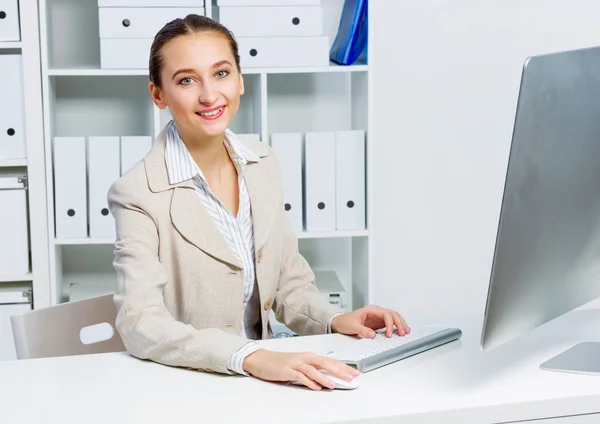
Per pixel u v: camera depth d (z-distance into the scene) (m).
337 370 1.36
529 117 1.16
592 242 1.38
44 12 2.82
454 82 3.46
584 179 1.32
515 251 1.20
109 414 1.25
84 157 2.88
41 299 2.89
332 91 3.34
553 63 1.21
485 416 1.24
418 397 1.28
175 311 1.76
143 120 3.26
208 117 1.68
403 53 3.43
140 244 1.66
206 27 1.68
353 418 1.21
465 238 3.56
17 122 2.86
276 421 1.20
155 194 1.71
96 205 2.89
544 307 1.31
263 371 1.38
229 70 1.69
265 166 1.93
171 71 1.66
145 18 2.84
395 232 3.52
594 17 3.49
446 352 1.53
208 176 1.83
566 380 1.34
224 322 1.79
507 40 3.46
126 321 1.55
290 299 1.92
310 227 2.98
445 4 3.42
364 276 3.07
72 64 3.19
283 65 2.90
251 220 1.86
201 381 1.40
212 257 1.74
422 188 3.51
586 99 1.29
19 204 2.88
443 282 3.57
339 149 2.96
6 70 2.84
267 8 2.87
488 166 3.52
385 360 1.45
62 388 1.37
